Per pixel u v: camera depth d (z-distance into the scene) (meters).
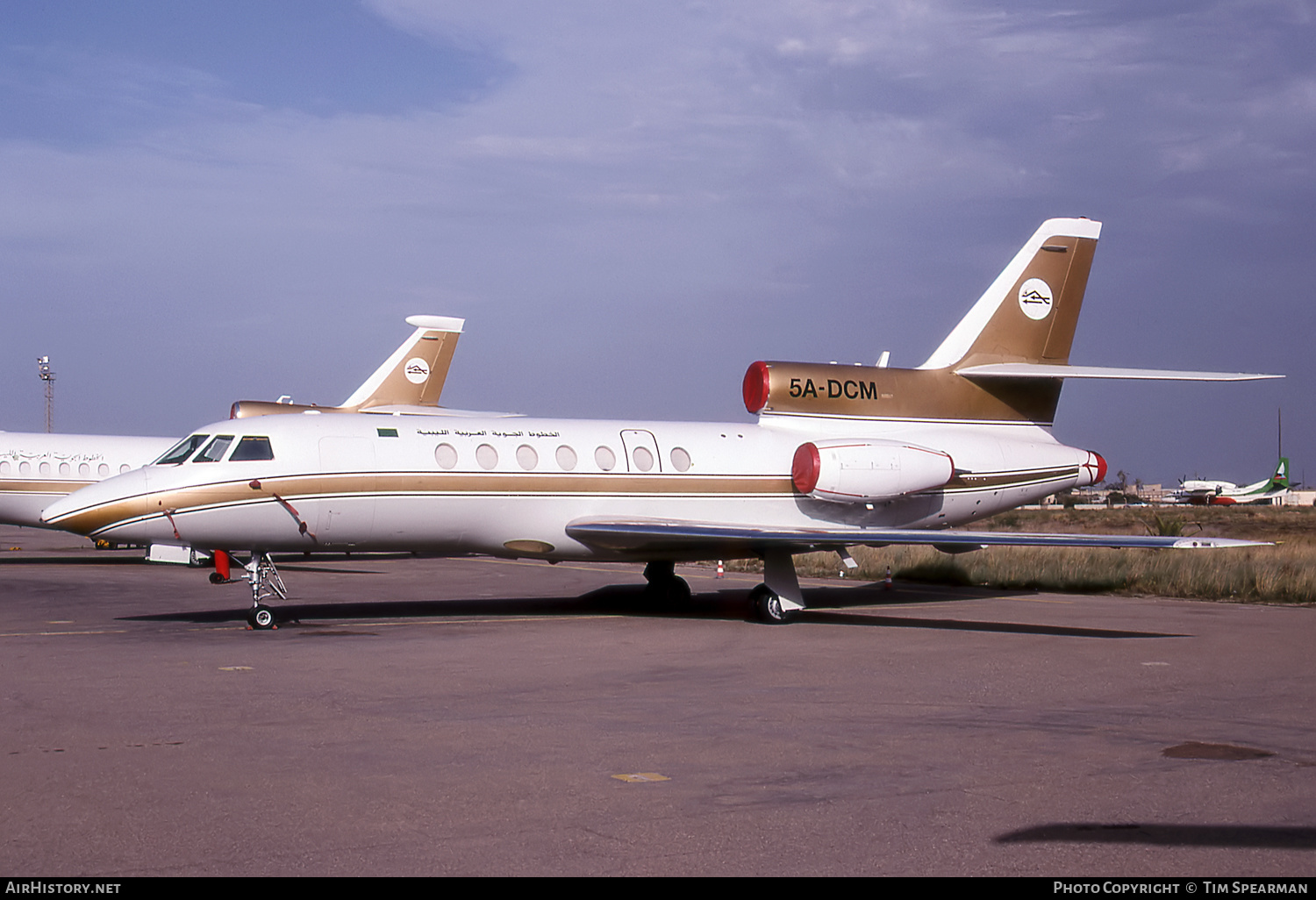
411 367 37.00
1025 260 21.59
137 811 6.43
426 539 17.58
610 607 19.50
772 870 5.51
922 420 20.97
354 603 20.14
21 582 24.39
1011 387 21.44
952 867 5.60
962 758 7.91
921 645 14.43
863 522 20.22
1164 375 18.11
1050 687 11.09
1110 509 98.75
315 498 16.45
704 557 19.20
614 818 6.34
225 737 8.41
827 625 16.89
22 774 7.27
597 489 18.23
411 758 7.76
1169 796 6.92
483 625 16.31
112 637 14.66
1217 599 21.94
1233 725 9.24
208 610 18.62
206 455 16.23
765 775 7.34
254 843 5.87
